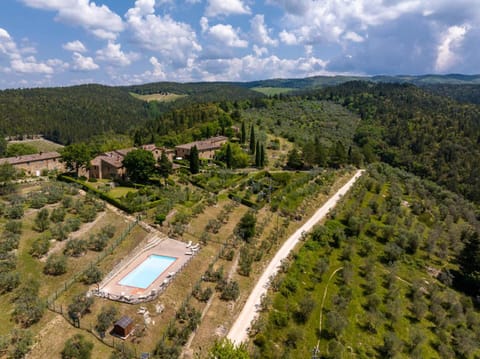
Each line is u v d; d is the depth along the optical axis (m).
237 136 144.00
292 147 138.88
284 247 60.66
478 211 99.25
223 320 41.25
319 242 63.22
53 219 55.84
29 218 55.44
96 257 48.88
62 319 36.69
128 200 66.50
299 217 72.25
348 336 42.44
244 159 108.56
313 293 49.34
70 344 32.44
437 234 70.94
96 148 137.12
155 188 77.69
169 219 63.19
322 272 53.72
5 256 44.12
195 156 94.69
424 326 47.41
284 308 44.56
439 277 60.50
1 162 92.56
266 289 48.12
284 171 107.12
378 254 63.81
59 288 41.91
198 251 53.97
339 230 66.00
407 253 66.19
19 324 35.50
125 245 53.28
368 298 49.81
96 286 43.16
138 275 46.88
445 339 45.34
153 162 82.62
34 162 99.94
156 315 39.28
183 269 48.53
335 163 118.31
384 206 81.62
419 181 115.69
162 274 47.28
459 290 59.03
